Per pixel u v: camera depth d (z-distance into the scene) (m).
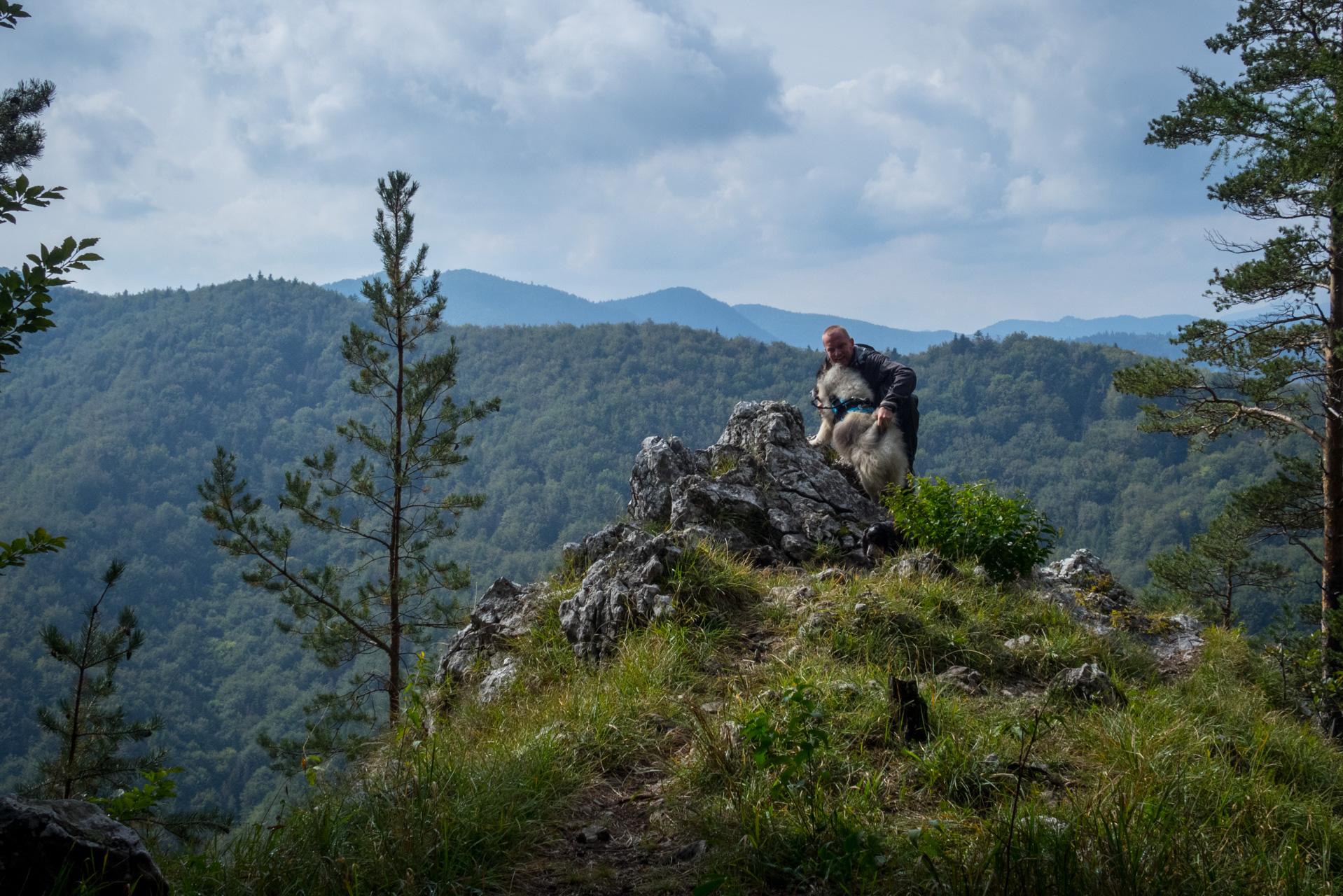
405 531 13.69
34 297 3.87
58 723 10.71
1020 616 6.14
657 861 3.00
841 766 3.48
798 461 8.80
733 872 2.78
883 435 8.52
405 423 13.64
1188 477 158.75
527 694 5.12
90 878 2.27
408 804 3.17
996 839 2.73
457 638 7.00
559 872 2.95
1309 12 14.20
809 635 5.32
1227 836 3.01
